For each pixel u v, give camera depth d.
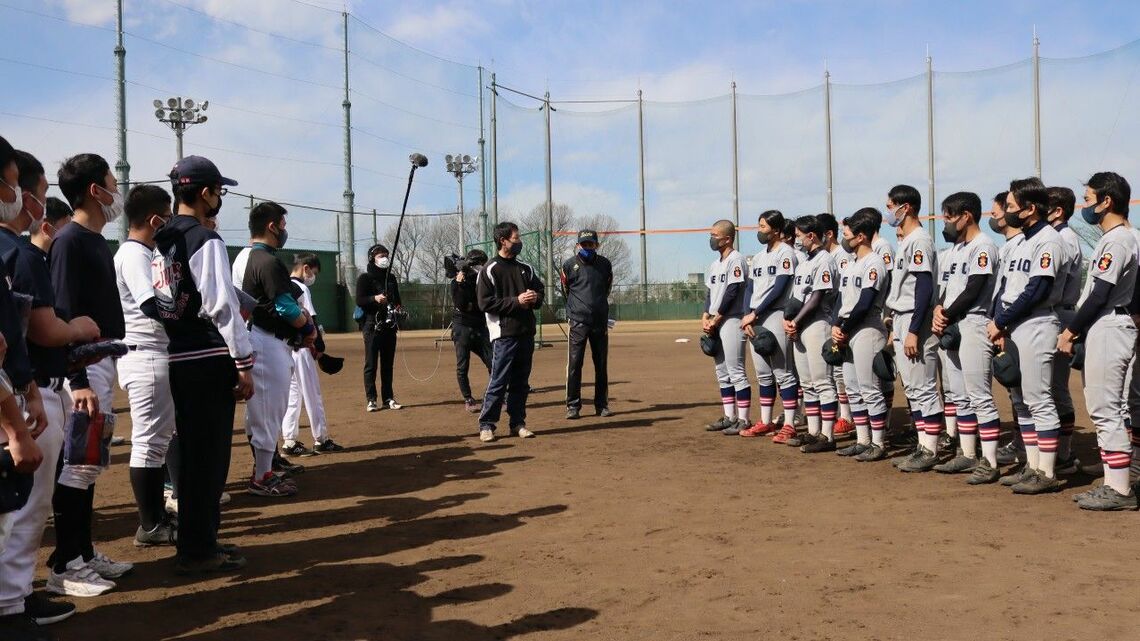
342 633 3.04
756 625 3.04
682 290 39.28
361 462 6.58
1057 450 5.61
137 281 3.95
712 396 10.38
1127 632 2.88
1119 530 4.21
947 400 6.68
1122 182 4.54
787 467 6.09
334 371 5.86
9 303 2.54
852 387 6.46
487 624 3.12
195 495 3.75
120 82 20.08
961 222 5.52
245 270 5.41
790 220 7.30
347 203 30.27
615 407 9.57
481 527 4.57
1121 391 4.59
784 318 6.90
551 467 6.21
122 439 7.71
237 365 3.68
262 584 3.64
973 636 2.88
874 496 5.11
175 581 3.71
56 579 3.56
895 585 3.44
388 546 4.23
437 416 9.05
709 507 4.91
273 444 5.51
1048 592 3.31
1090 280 4.60
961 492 5.18
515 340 7.39
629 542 4.20
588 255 8.67
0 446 2.46
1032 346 4.98
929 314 5.70
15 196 2.67
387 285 9.62
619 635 2.98
